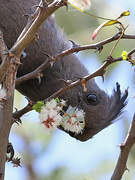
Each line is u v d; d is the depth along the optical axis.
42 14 4.96
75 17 11.58
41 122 5.92
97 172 13.93
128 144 6.44
